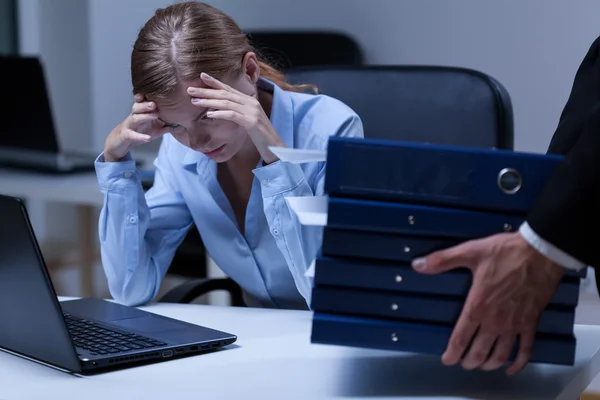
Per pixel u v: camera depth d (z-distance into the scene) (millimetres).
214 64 1663
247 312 1770
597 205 1162
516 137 3902
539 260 1179
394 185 1212
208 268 3045
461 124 2115
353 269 1231
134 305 1886
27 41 5188
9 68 3555
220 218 1972
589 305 2953
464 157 1199
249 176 1937
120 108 4754
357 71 2248
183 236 2053
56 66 5121
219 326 1653
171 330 1547
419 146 1201
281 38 4094
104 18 4699
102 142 4852
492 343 1228
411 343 1238
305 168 1877
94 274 4758
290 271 1977
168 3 4504
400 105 2188
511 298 1195
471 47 3943
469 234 1208
